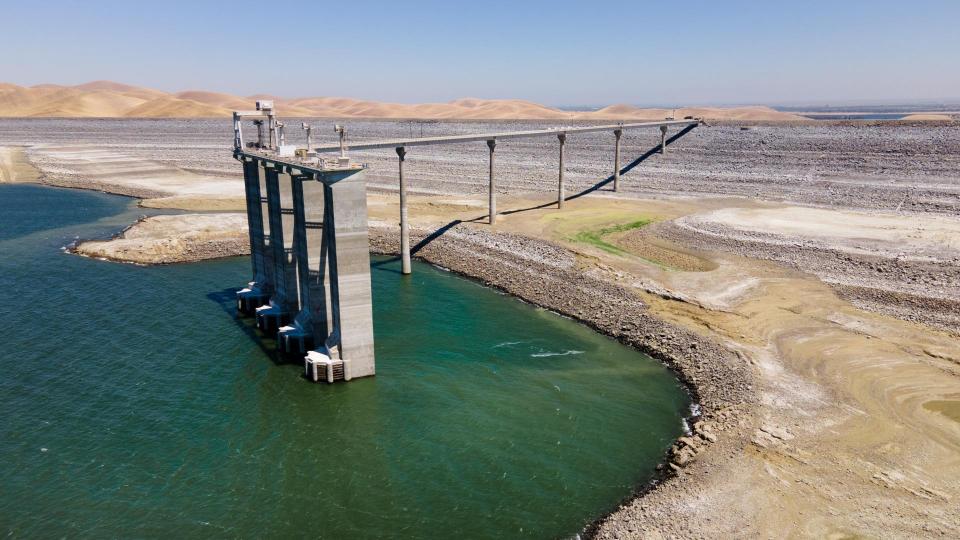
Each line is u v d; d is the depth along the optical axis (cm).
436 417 3706
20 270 6272
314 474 3183
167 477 3145
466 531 2775
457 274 6366
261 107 5384
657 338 4594
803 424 3403
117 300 5541
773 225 6462
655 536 2648
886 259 5338
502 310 5356
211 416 3706
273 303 5109
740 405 3631
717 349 4300
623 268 5788
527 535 2745
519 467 3222
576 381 4122
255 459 3300
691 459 3183
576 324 5050
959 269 4991
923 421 3378
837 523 2691
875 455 3122
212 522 2841
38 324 4962
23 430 3516
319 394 3978
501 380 4141
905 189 7000
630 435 3491
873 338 4300
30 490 3025
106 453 3328
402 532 2777
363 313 4103
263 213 5256
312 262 4312
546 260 6166
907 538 2600
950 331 4316
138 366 4309
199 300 5591
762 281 5303
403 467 3234
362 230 3991
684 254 6075
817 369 3956
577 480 3109
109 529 2786
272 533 2777
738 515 2752
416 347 4641
